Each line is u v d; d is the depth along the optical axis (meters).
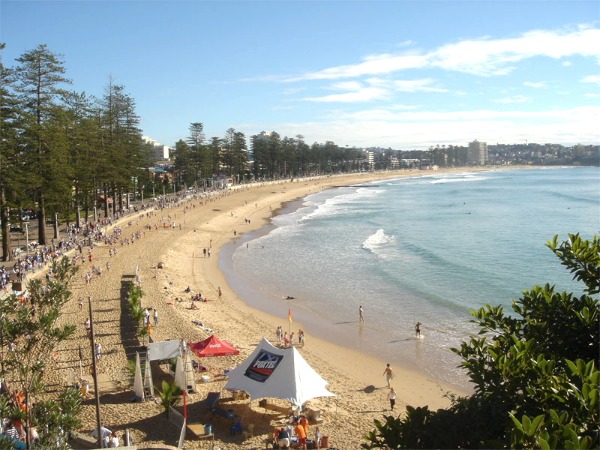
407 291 39.75
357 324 32.75
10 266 40.53
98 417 14.80
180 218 78.38
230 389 19.23
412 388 23.34
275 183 158.62
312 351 28.27
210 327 31.14
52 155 47.94
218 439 17.61
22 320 11.05
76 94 61.06
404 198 126.25
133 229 67.00
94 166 60.09
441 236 66.31
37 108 47.34
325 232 71.56
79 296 35.16
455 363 26.19
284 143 177.88
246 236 69.12
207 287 42.22
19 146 45.47
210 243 63.03
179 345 21.80
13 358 11.21
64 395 11.92
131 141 75.75
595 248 8.84
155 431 17.78
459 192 141.88
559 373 7.88
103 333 27.59
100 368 22.89
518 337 8.90
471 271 45.62
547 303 8.88
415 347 28.56
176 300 36.53
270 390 18.39
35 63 47.62
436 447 7.50
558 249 9.18
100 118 70.38
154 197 104.38
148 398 20.09
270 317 34.47
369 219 85.31
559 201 109.19
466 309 34.91
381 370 25.53
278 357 19.33
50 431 10.98
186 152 117.31
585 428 6.05
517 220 80.19
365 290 40.53
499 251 55.06
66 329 11.36
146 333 26.58
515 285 40.66
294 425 18.39
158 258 49.56
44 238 50.16
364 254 54.59
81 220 70.56
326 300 38.22
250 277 45.97
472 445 7.22
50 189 48.41
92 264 45.78
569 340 8.31
